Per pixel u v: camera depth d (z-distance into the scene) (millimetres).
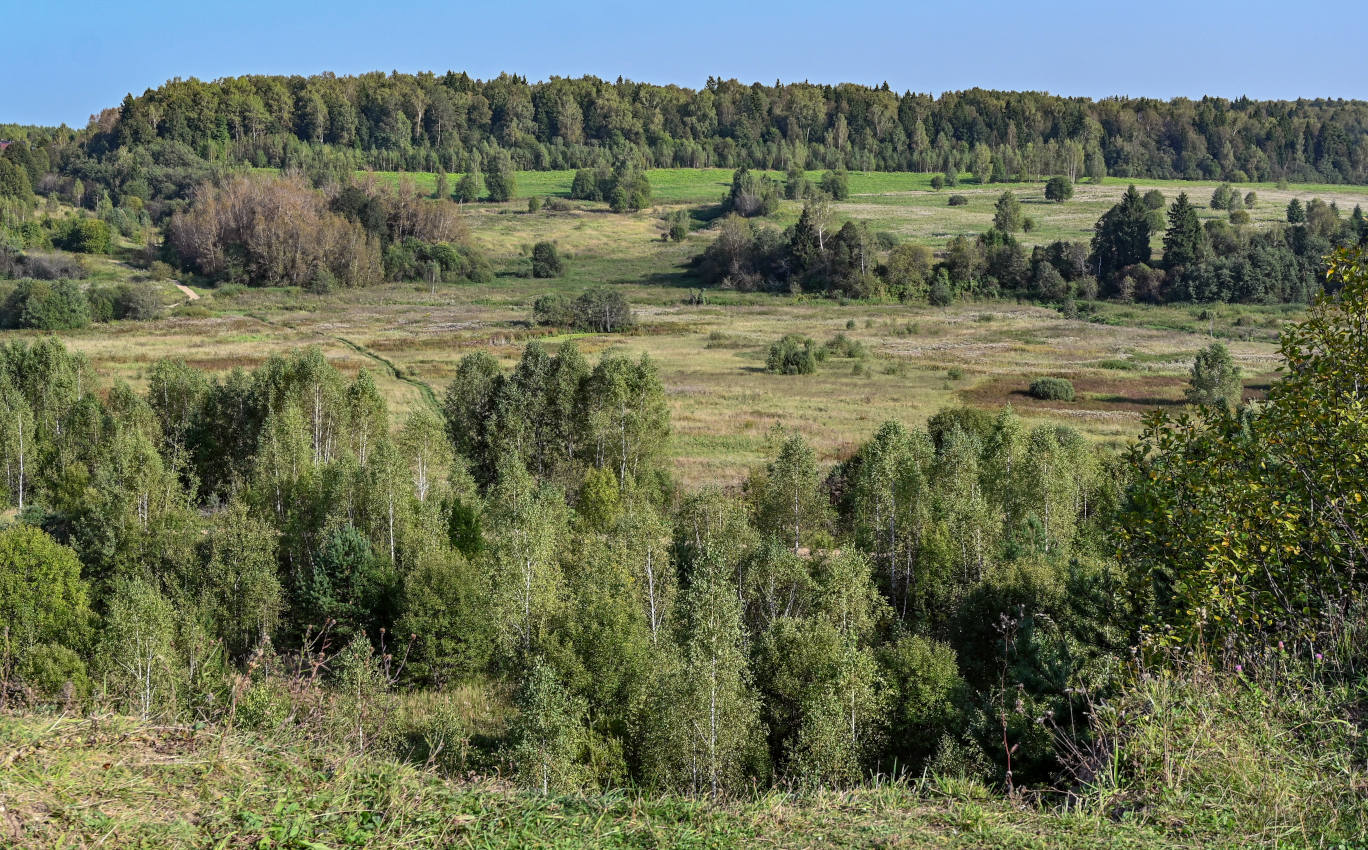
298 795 6352
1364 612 9656
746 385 78625
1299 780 7113
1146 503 12969
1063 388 73062
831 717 21875
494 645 30906
